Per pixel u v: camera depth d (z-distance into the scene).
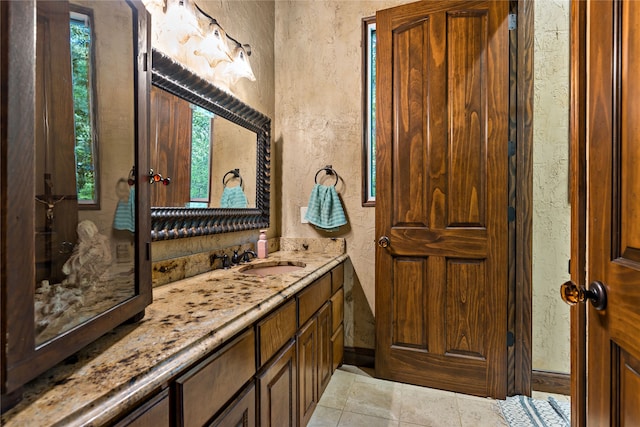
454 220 1.88
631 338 0.68
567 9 1.87
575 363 0.90
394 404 1.78
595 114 0.81
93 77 0.71
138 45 0.82
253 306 0.99
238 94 1.88
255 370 1.00
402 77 1.96
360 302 2.24
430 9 1.89
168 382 0.65
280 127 2.36
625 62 0.70
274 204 2.35
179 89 1.37
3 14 0.43
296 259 1.97
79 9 0.68
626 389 0.70
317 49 2.30
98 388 0.53
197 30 1.36
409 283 1.98
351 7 2.24
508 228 1.84
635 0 0.67
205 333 0.77
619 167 0.73
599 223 0.80
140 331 0.77
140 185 0.82
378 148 2.02
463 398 1.84
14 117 0.45
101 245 0.70
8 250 0.44
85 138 0.69
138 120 0.81
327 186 2.28
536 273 1.94
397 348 2.01
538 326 1.95
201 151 1.54
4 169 0.44
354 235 2.24
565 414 1.68
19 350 0.46
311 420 1.64
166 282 1.29
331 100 2.28
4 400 0.46
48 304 0.55
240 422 0.90
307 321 1.47
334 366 1.92
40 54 0.58
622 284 0.71
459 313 1.89
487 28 1.81
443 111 1.89
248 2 1.99
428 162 1.92
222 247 1.73
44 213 0.58
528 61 1.82
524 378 1.86
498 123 1.79
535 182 1.92
